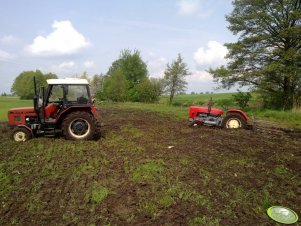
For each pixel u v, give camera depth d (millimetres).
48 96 9578
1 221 4312
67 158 7352
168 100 35312
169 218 4426
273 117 17094
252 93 23047
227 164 6949
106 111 20250
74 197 5090
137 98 35188
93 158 7332
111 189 5406
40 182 5691
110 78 35594
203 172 6344
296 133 11422
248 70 23062
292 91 21484
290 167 6906
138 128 11953
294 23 21516
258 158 7543
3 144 8820
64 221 4336
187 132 10914
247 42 22438
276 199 5137
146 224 4262
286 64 21094
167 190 5348
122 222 4316
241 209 4750
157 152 7918
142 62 43938
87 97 9812
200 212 4625
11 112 9586
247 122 11891
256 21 21828
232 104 24984
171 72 34156
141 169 6430
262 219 4469
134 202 4895
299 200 5125
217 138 9781
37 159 7258
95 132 9594
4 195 5156
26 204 4824
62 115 9477
